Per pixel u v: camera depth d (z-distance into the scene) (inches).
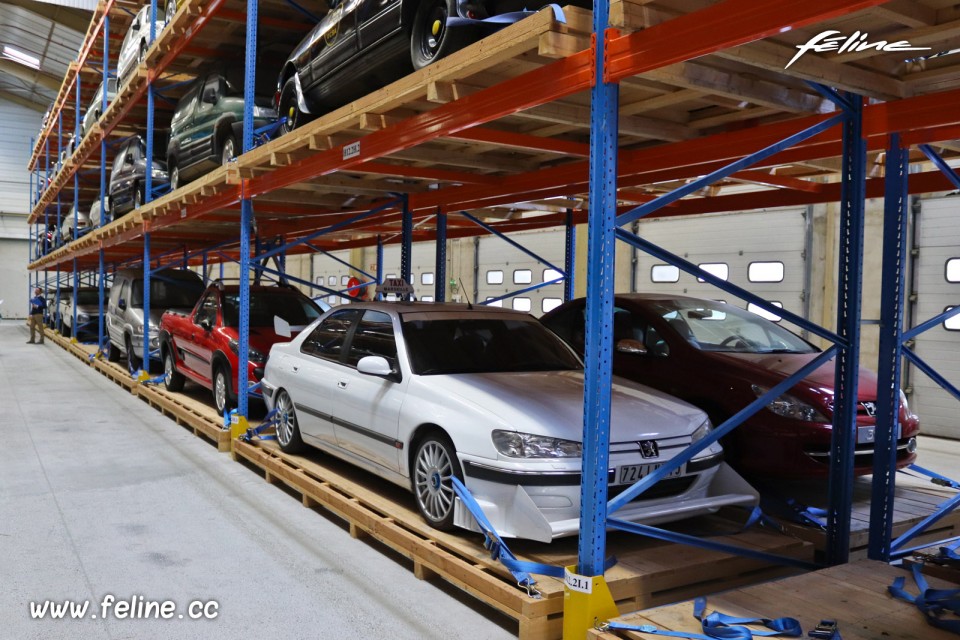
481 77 162.1
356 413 204.8
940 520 199.2
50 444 307.9
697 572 152.6
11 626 142.6
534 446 153.7
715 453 171.6
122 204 549.0
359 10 219.8
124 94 484.7
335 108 259.9
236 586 163.6
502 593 140.6
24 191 1378.0
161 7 512.7
